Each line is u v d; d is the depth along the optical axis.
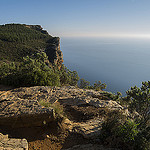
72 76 37.75
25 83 12.05
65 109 7.78
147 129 5.25
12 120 5.48
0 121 5.43
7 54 62.94
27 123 5.61
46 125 5.78
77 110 7.76
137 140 4.74
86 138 5.20
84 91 11.06
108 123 5.60
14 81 11.89
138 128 5.64
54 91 10.02
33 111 5.77
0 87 11.29
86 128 5.73
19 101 6.86
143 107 9.20
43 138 5.23
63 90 10.45
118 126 5.29
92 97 10.07
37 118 5.66
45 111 5.79
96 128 5.75
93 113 7.48
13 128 5.50
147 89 10.27
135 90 11.41
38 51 75.62
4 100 7.14
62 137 5.29
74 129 5.73
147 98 9.38
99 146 4.77
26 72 12.78
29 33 120.75
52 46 90.31
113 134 5.18
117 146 4.75
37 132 5.50
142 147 4.57
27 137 5.22
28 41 94.88
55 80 13.58
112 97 11.90
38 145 4.87
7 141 4.49
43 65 15.59
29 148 4.69
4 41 77.88
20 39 89.44
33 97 8.62
